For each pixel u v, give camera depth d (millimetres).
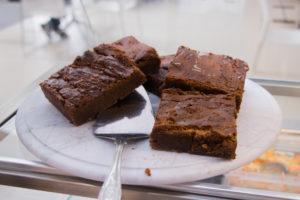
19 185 301
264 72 830
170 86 388
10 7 1507
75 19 1167
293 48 992
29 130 342
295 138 332
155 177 288
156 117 325
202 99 353
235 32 983
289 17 1238
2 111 381
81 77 379
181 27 1073
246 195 275
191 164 301
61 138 332
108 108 373
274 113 361
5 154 318
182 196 279
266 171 300
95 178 292
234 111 330
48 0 1174
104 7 1212
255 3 1180
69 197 298
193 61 412
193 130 307
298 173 298
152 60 427
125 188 288
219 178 293
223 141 299
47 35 1155
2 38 1186
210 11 1225
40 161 311
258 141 326
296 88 406
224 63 416
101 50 416
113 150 317
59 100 352
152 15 1282
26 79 807
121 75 374
